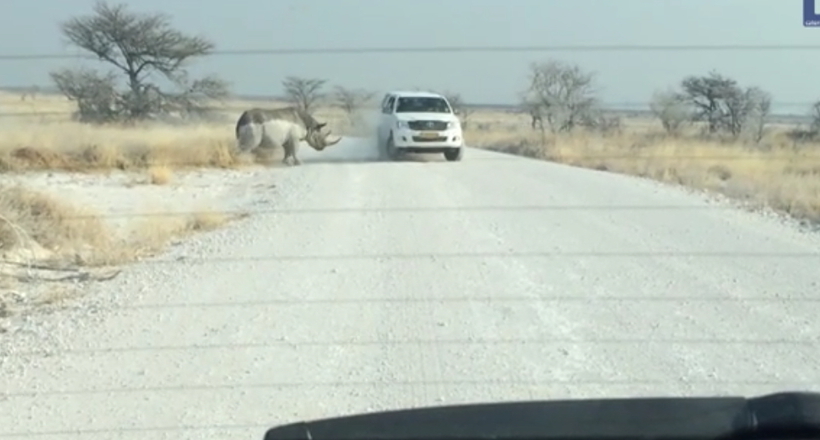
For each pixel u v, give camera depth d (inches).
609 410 234.4
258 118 1540.4
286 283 591.8
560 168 1359.5
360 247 705.0
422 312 521.7
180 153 1465.3
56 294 579.2
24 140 1429.6
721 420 225.8
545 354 445.4
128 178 1290.6
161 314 522.9
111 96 2242.9
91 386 408.2
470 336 475.8
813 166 1289.4
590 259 660.7
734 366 425.4
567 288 574.9
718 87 1932.8
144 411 378.0
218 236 773.3
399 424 226.2
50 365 436.8
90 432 357.1
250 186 1217.4
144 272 635.5
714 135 1764.3
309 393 396.2
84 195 1076.5
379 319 508.4
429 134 1588.3
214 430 356.8
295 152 1579.7
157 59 2287.2
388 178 1222.9
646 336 473.4
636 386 398.6
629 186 1107.9
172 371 426.3
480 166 1435.8
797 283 588.4
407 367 428.5
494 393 391.5
